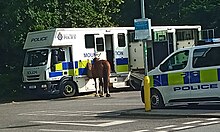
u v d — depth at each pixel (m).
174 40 30.98
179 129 12.49
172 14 43.62
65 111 18.91
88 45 28.02
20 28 30.55
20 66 32.25
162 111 15.82
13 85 31.25
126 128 13.27
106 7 35.06
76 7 33.03
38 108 21.28
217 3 43.22
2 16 30.75
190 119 14.13
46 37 27.14
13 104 25.33
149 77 16.81
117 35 29.22
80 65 27.64
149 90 16.17
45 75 26.91
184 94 15.84
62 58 27.27
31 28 30.67
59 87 27.06
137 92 28.02
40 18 30.81
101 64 25.72
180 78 15.92
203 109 15.84
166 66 16.41
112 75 28.78
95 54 28.20
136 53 29.66
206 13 42.56
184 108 16.53
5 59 32.69
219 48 15.15
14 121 16.62
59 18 32.00
